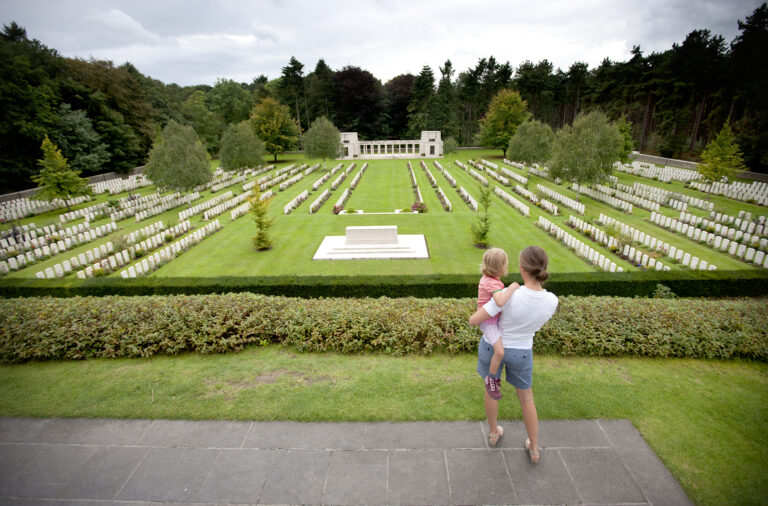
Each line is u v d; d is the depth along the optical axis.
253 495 4.76
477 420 5.98
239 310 9.35
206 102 109.44
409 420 6.01
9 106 46.00
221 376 7.44
